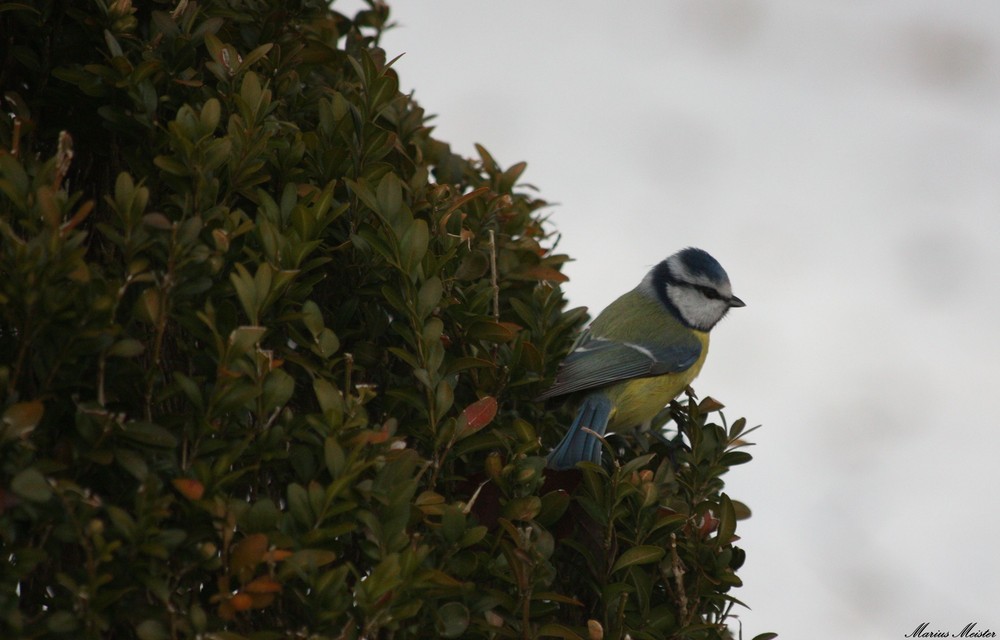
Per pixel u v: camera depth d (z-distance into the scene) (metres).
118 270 4.80
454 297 5.93
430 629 4.98
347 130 5.76
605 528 5.67
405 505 4.83
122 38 5.47
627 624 5.65
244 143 5.26
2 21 5.54
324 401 4.77
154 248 4.74
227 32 5.98
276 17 6.17
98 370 4.55
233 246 5.13
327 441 4.64
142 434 4.42
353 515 4.76
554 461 6.13
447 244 5.86
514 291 6.83
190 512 4.50
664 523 5.71
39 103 5.48
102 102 5.45
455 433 5.30
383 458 4.82
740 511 6.47
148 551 4.26
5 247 4.24
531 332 6.57
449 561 5.09
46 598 4.46
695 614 5.81
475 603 5.14
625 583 5.62
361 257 5.61
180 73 5.50
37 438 4.41
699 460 6.32
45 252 4.25
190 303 4.81
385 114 6.56
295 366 5.33
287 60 6.09
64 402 4.51
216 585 4.65
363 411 4.88
